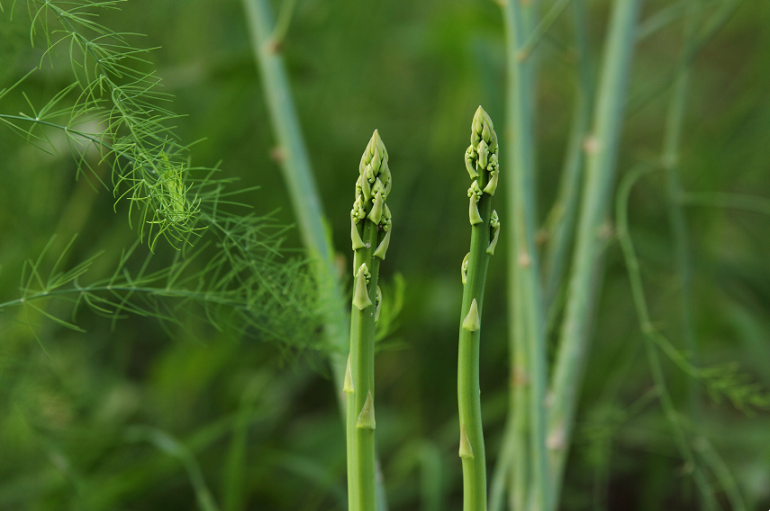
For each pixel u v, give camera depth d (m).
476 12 1.76
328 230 1.06
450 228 2.10
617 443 1.86
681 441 1.20
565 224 1.24
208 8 1.99
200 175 1.70
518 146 1.09
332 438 1.80
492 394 1.95
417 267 1.99
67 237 1.64
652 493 1.67
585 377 1.84
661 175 2.23
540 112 2.63
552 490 1.11
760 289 1.88
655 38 2.86
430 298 1.86
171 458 1.44
